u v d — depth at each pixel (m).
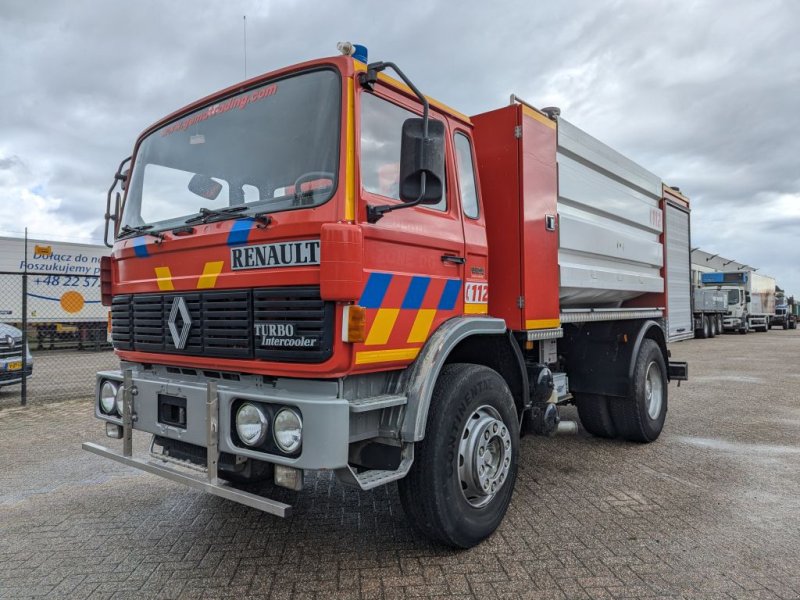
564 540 3.65
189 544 3.63
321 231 2.78
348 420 2.80
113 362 15.33
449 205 3.78
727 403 8.63
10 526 3.97
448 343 3.42
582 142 5.14
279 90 3.37
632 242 6.11
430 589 3.04
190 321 3.40
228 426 3.02
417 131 3.00
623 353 5.71
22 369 8.78
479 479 3.54
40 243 17.75
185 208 3.74
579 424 6.95
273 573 3.23
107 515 4.16
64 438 6.63
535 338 4.36
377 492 4.58
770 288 41.22
